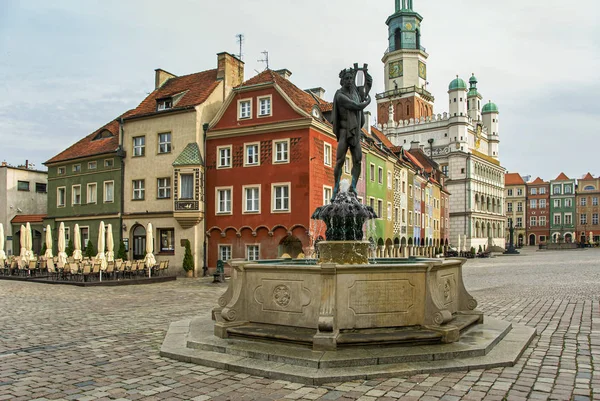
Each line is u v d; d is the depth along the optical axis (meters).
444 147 86.31
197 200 31.48
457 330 8.36
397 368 7.15
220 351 8.28
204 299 18.14
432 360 7.58
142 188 34.28
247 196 31.08
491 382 6.73
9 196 48.47
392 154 46.03
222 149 32.03
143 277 28.03
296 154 29.50
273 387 6.68
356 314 8.15
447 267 9.64
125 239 34.56
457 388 6.48
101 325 12.08
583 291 19.47
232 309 9.03
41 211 51.31
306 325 8.34
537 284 23.16
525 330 10.09
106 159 36.09
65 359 8.50
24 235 30.81
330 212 10.56
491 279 26.97
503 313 13.47
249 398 6.28
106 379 7.24
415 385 6.62
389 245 43.72
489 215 91.44
